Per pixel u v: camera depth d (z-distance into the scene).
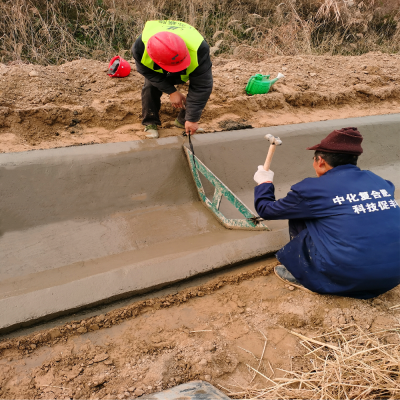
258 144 4.16
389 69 6.43
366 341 2.22
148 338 2.26
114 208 3.42
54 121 3.80
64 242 3.05
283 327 2.36
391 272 2.18
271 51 7.03
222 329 2.33
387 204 2.21
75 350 2.16
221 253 2.74
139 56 3.11
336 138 2.29
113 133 3.92
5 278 2.66
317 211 2.25
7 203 3.08
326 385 1.94
